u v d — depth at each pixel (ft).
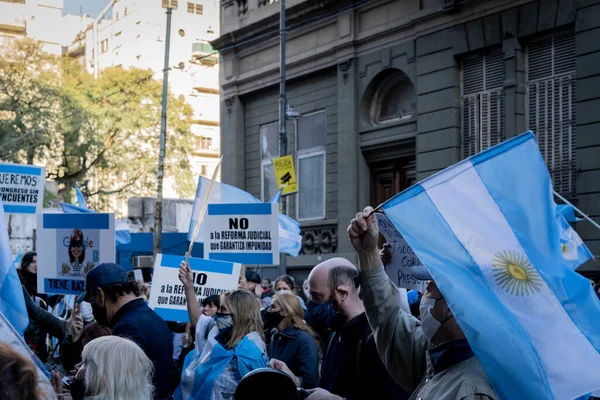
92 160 139.33
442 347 9.62
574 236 28.91
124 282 16.12
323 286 13.23
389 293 11.36
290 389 10.24
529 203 10.21
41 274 23.65
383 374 12.55
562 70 51.55
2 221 15.78
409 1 61.00
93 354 11.40
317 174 70.54
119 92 146.20
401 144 62.39
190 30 239.91
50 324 21.21
